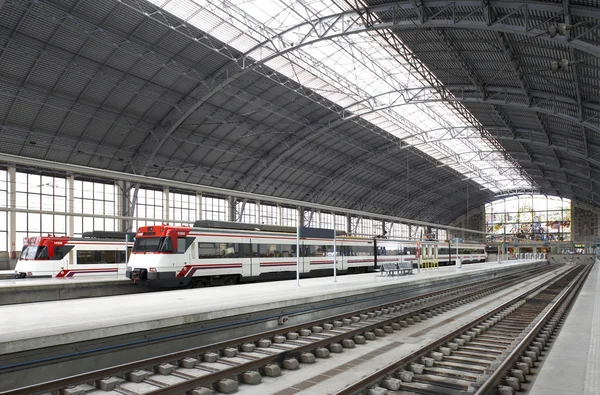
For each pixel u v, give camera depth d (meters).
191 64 34.59
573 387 7.27
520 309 18.72
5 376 7.92
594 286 28.33
